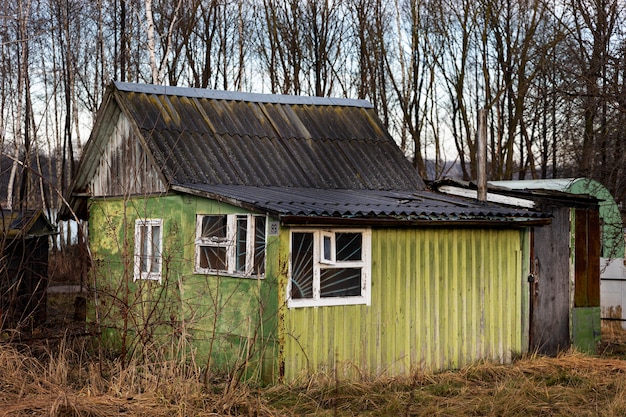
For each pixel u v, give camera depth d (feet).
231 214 38.50
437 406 33.01
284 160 48.73
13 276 48.37
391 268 39.45
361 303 38.14
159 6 97.30
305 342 36.01
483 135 45.85
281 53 103.40
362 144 53.21
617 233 54.65
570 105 57.52
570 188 55.98
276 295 35.35
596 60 54.95
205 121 49.16
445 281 41.60
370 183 49.60
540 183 58.75
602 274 56.85
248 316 35.99
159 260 43.73
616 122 55.47
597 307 49.34
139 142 47.06
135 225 46.39
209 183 43.88
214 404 31.32
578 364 42.70
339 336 37.24
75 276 52.21
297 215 34.40
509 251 44.70
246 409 31.48
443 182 49.47
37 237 50.16
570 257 47.88
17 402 30.22
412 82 107.24
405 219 38.06
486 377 40.11
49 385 32.48
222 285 38.70
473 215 40.32
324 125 53.57
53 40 103.24
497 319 43.88
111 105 48.75
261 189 42.63
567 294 47.62
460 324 42.16
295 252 36.24
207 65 99.76
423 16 107.14
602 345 51.42
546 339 46.37
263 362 35.78
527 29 95.76
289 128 51.90
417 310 40.34
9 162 97.19
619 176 59.82
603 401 35.32
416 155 103.40
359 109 56.49
